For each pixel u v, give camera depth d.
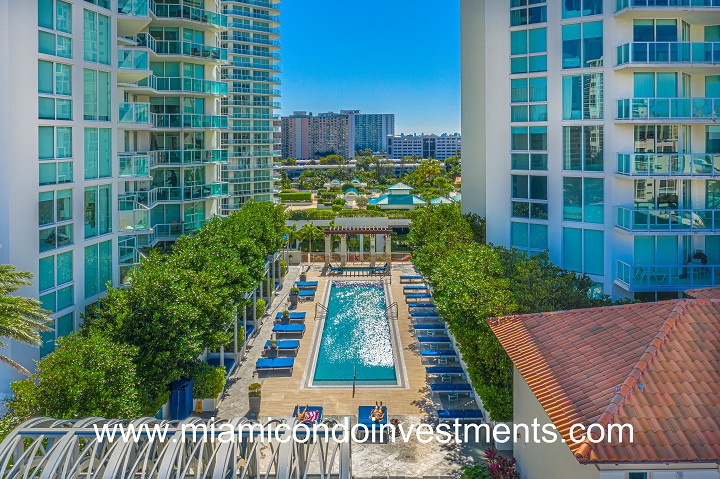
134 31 34.28
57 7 24.88
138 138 41.12
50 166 24.45
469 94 40.72
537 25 30.98
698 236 28.84
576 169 30.31
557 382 14.92
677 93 29.05
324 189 152.75
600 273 29.94
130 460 13.32
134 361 20.62
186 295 23.03
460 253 29.27
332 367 32.62
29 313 18.30
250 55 89.00
